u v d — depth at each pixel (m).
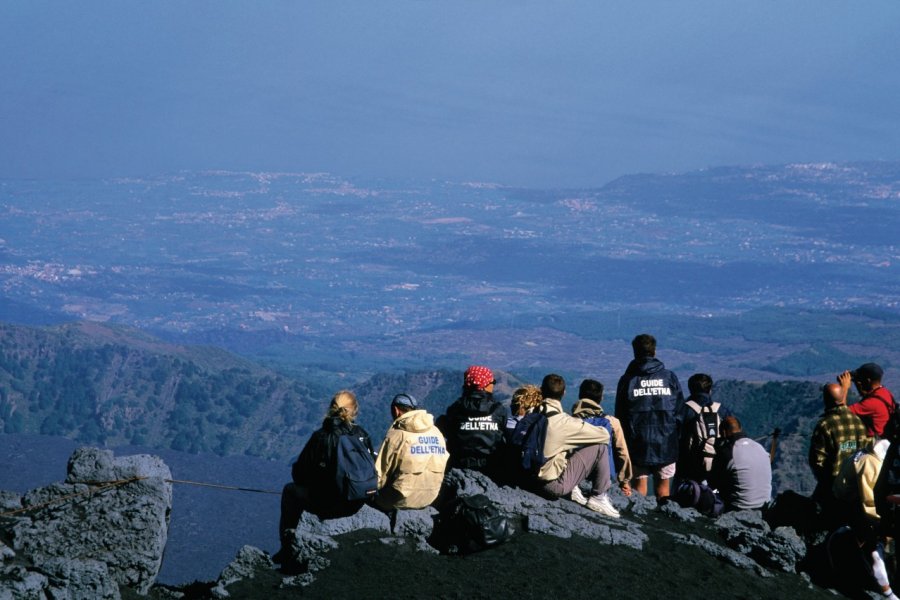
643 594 12.80
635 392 17.75
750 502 17.98
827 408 17.59
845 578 15.09
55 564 10.98
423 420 14.38
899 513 13.52
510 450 16.02
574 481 15.88
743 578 14.23
